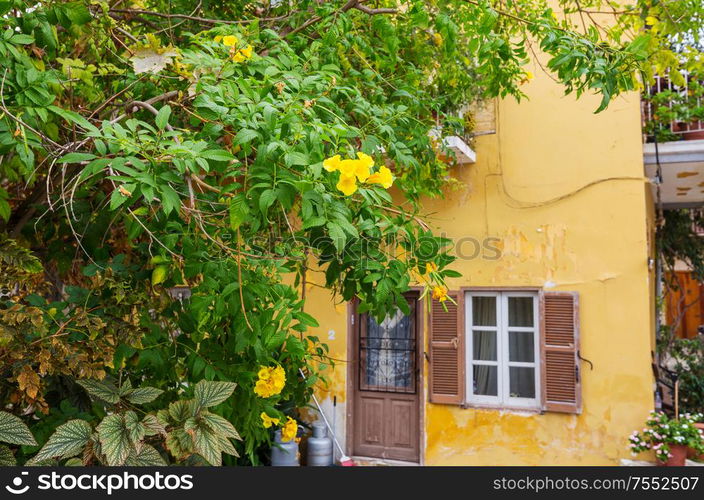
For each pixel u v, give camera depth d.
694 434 5.04
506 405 5.86
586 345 5.58
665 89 6.20
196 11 3.19
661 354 7.04
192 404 2.20
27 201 2.55
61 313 2.25
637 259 5.49
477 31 2.71
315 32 3.07
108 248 2.79
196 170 1.58
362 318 6.50
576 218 5.73
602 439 5.44
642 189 5.54
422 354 6.16
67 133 2.22
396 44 2.84
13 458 1.99
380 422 6.34
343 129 1.82
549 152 5.89
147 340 2.39
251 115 1.75
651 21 3.01
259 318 2.22
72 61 2.03
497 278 5.94
